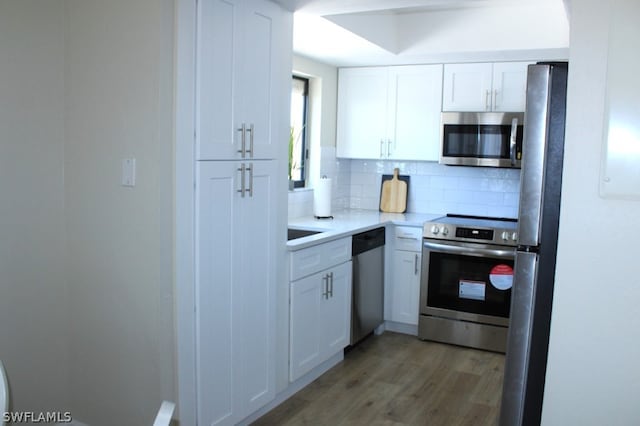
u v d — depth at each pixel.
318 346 3.44
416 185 4.89
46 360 2.55
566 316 1.72
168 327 2.36
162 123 2.25
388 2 2.78
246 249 2.72
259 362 2.89
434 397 3.28
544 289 1.99
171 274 2.35
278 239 2.98
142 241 2.33
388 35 3.98
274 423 2.92
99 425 2.58
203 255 2.44
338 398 3.24
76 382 2.63
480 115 4.25
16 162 2.36
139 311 2.37
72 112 2.49
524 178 1.99
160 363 2.34
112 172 2.39
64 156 2.54
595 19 1.61
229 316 2.64
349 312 3.82
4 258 2.35
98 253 2.47
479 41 3.93
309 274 3.28
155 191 2.27
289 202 4.27
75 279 2.57
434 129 4.50
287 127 3.00
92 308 2.53
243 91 2.61
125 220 2.37
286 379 3.16
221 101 2.48
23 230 2.41
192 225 2.40
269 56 2.78
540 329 2.01
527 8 3.80
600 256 1.67
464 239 4.08
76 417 2.65
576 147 1.66
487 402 3.22
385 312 4.48
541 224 1.99
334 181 4.90
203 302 2.46
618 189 1.63
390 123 4.65
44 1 2.41
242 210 2.67
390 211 4.90
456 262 4.14
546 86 1.94
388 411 3.09
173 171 2.31
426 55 4.14
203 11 2.33
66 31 2.47
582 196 1.67
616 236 1.65
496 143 4.23
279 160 2.94
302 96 4.53
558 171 1.96
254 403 2.87
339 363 3.80
